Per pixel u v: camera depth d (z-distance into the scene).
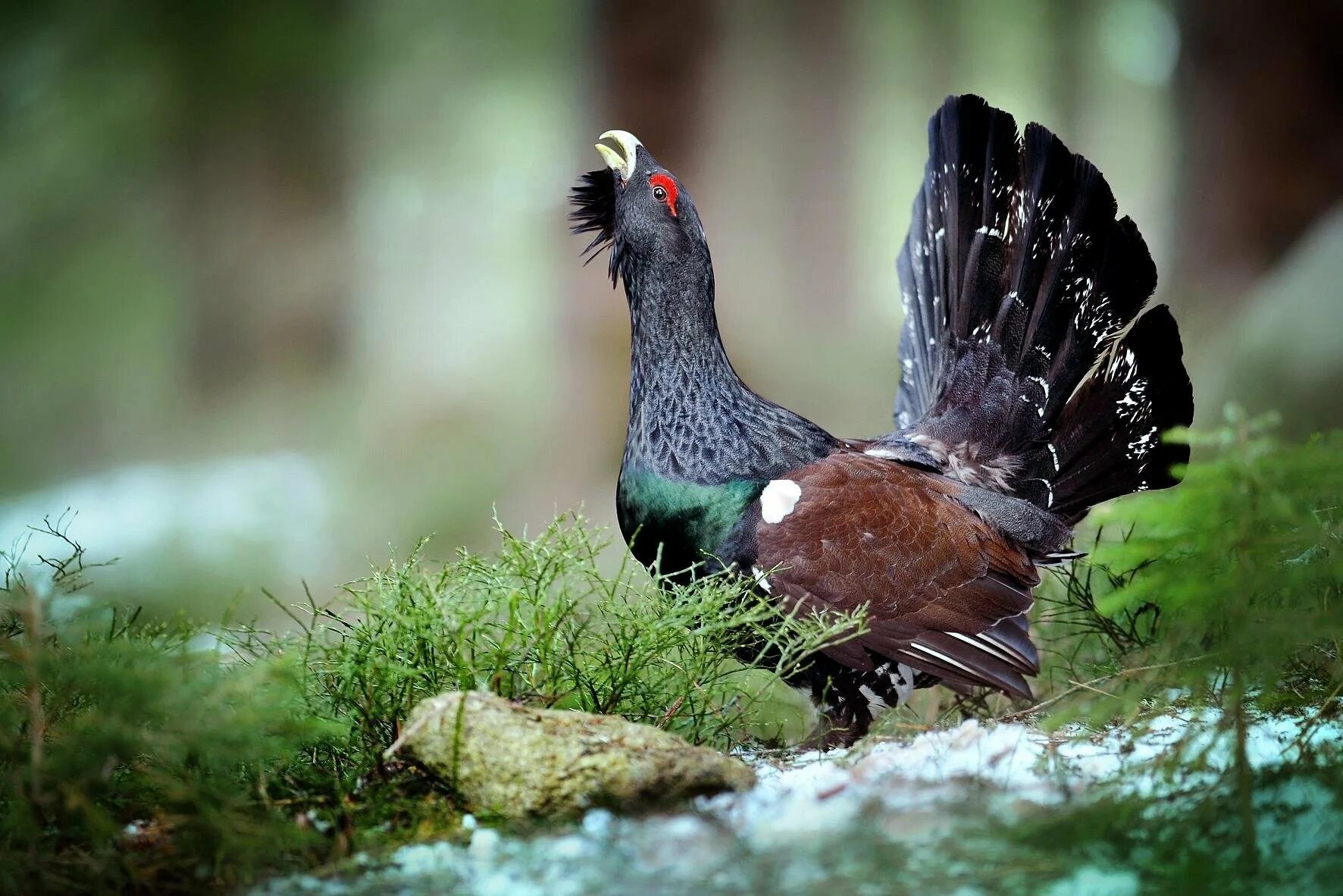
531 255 41.56
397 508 27.22
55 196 33.88
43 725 6.02
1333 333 16.08
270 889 5.57
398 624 6.89
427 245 41.62
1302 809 5.63
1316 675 7.46
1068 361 10.17
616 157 9.53
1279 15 21.94
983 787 6.06
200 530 24.75
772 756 7.98
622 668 7.31
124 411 35.81
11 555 7.60
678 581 8.95
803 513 8.56
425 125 39.88
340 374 37.69
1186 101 22.97
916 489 8.93
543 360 34.56
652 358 9.12
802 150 29.59
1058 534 9.42
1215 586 5.61
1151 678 6.60
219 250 35.97
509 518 24.64
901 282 11.10
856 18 31.27
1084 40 43.69
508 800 6.08
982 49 42.97
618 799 6.04
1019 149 10.48
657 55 24.30
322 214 37.06
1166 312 10.13
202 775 6.25
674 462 8.88
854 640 8.41
